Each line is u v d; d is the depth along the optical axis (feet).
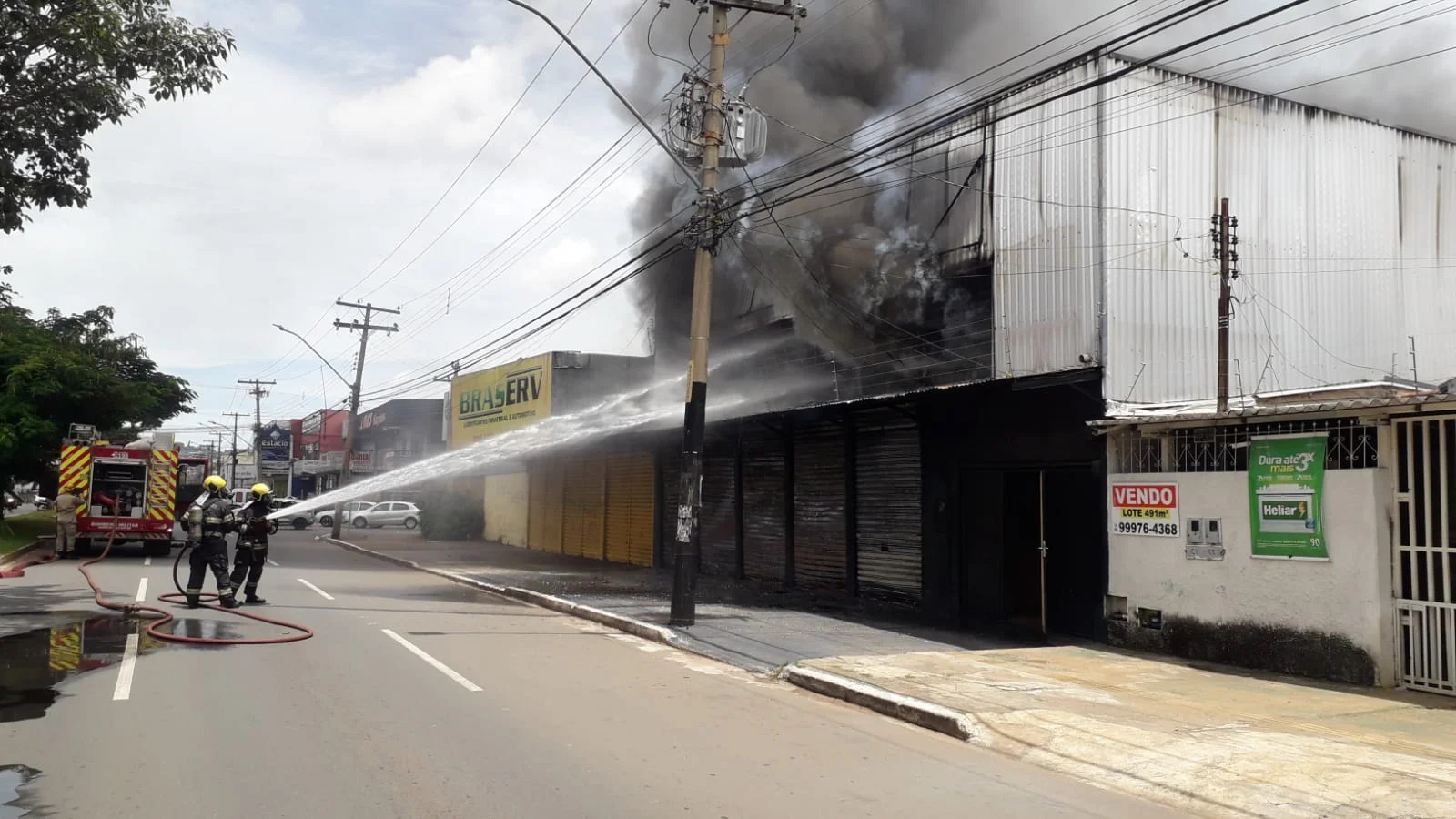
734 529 66.44
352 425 122.83
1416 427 29.84
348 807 17.35
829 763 21.76
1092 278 43.57
